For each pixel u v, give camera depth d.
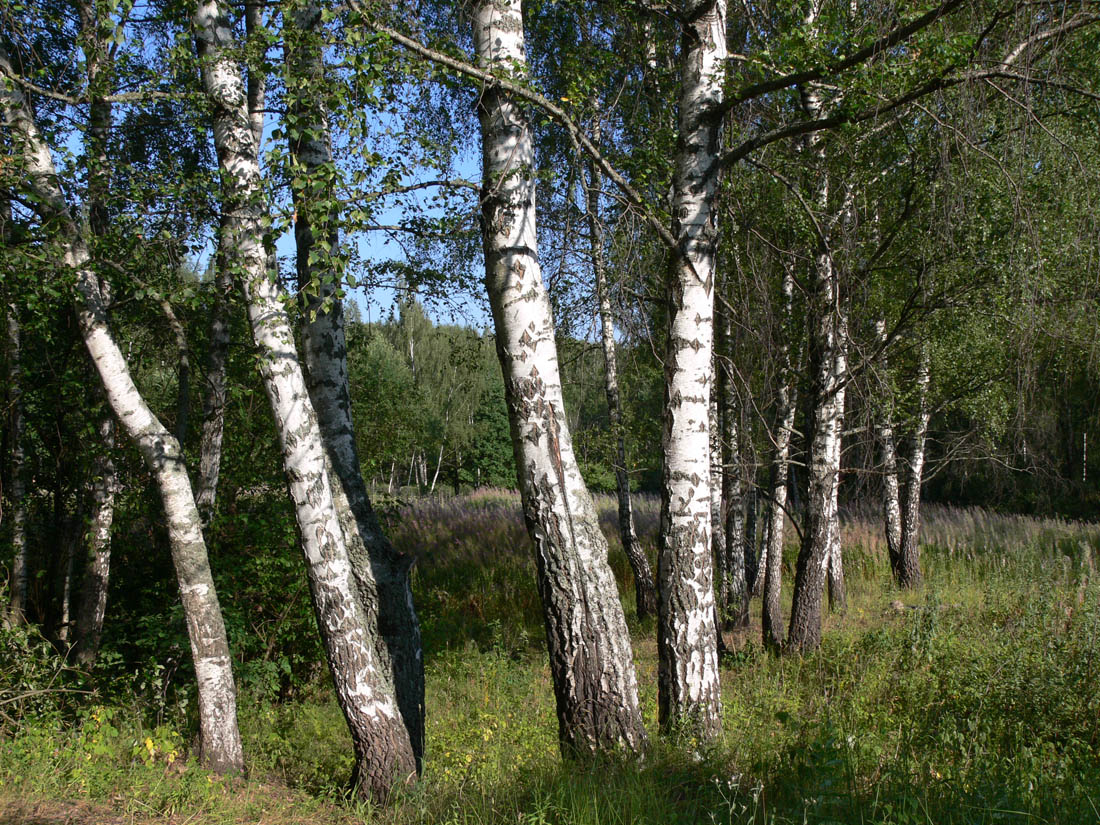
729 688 8.14
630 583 14.68
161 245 6.00
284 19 5.18
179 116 6.43
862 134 8.06
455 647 11.19
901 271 9.82
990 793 3.93
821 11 6.88
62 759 5.39
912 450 13.79
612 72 7.90
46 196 5.77
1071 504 22.42
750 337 9.68
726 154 5.85
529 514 5.22
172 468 6.11
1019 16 5.90
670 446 5.79
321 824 5.00
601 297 7.03
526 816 4.02
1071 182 7.21
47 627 11.05
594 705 5.07
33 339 10.05
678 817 3.94
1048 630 7.99
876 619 11.21
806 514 9.58
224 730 6.13
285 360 5.55
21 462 9.86
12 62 7.12
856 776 4.35
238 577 9.13
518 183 5.24
